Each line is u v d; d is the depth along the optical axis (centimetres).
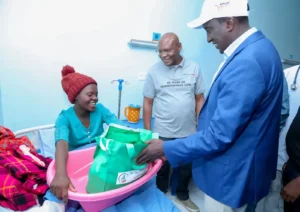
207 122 82
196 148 73
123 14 166
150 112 159
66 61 154
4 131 106
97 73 168
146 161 80
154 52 187
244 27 75
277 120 79
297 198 93
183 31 196
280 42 267
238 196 75
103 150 73
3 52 134
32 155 99
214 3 74
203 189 86
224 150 75
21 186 83
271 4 242
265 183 82
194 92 157
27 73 143
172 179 179
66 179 76
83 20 153
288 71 124
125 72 179
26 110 149
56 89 155
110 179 72
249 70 65
